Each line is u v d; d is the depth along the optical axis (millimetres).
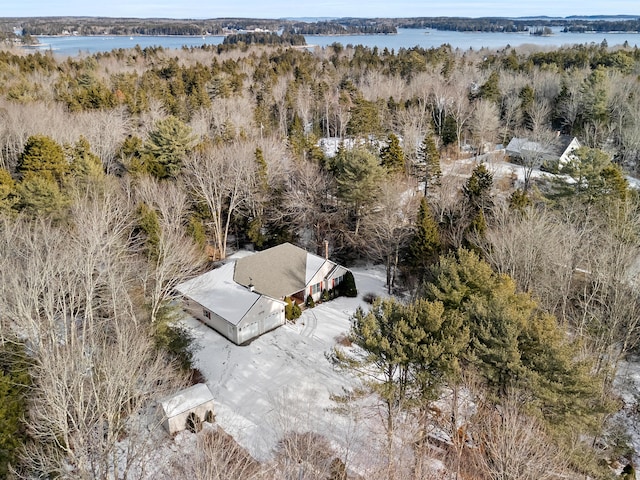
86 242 26672
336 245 44500
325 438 23281
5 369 20406
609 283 26266
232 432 23875
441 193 41906
